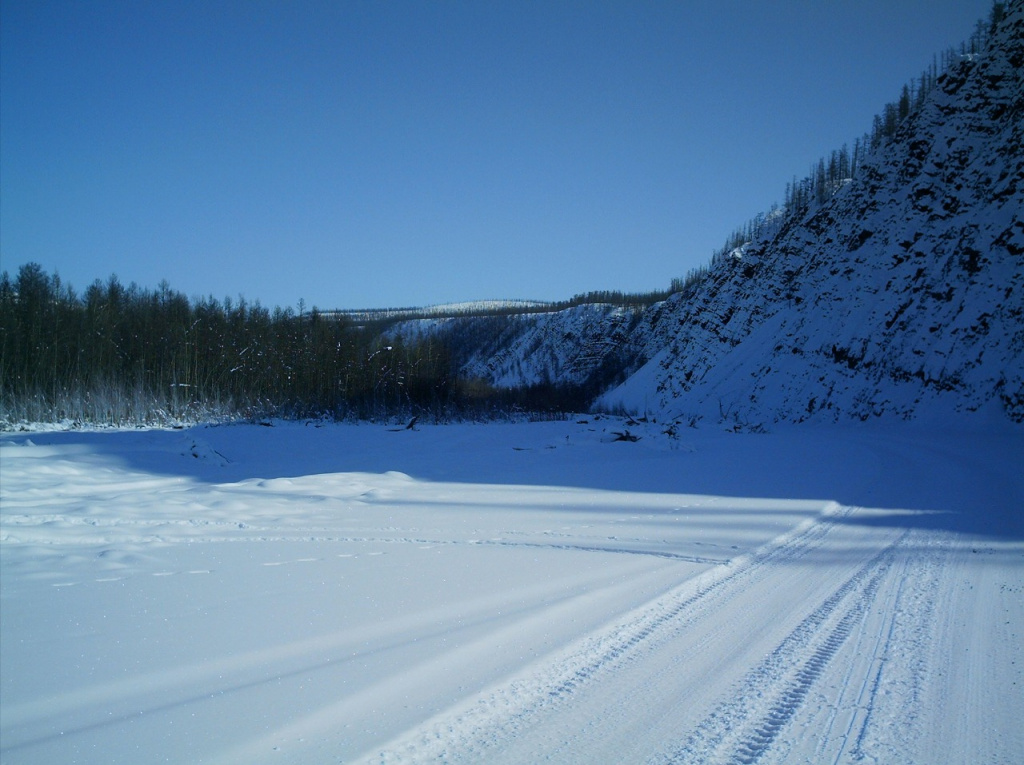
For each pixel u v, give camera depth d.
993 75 48.50
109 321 42.66
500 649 5.08
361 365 47.16
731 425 40.56
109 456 17.19
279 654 4.92
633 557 8.14
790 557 8.32
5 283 40.81
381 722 3.91
